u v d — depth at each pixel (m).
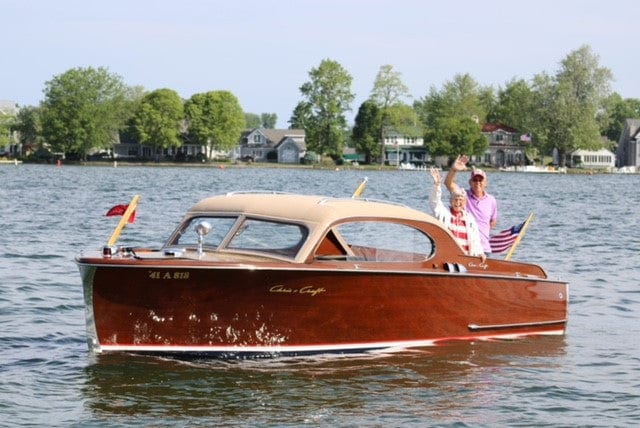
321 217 13.17
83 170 126.69
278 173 129.62
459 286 13.93
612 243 31.20
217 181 90.94
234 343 12.84
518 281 14.63
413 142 168.50
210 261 12.47
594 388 12.39
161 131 157.38
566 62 147.00
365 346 13.51
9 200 51.22
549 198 67.81
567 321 15.95
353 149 190.12
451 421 10.95
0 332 14.77
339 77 160.38
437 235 13.98
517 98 179.50
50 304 17.12
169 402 11.29
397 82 160.38
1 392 11.58
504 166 167.12
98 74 157.00
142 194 60.09
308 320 12.98
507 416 11.18
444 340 14.17
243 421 10.74
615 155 180.62
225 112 160.00
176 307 12.59
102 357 12.88
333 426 10.66
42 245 26.59
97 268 12.44
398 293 13.38
